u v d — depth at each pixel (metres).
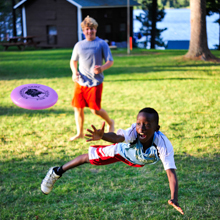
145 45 47.00
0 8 46.31
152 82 11.30
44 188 3.17
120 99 8.88
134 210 3.42
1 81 11.76
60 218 3.31
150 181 4.07
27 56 20.66
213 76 12.27
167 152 2.74
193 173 4.27
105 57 5.47
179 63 16.22
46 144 5.46
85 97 5.57
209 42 49.69
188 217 3.27
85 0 30.09
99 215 3.32
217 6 32.44
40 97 3.61
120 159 2.94
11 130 6.22
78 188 3.92
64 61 17.77
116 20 31.14
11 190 3.88
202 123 6.45
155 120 2.48
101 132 2.66
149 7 45.88
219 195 3.69
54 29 29.64
